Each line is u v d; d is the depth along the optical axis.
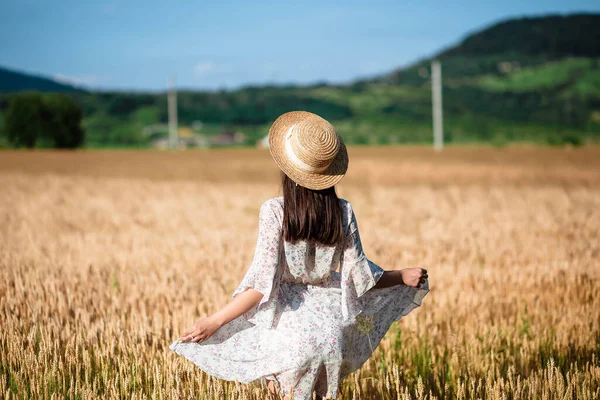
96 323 4.66
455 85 170.50
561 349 4.60
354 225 3.26
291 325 3.11
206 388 3.50
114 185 23.16
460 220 12.37
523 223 11.74
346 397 3.73
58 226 11.34
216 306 5.26
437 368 4.32
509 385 3.69
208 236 10.07
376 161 39.38
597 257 8.07
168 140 114.38
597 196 17.42
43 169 35.91
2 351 4.02
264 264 3.07
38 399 3.43
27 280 5.92
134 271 6.80
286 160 3.12
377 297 3.44
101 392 3.60
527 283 6.39
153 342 4.19
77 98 144.50
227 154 57.78
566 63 174.12
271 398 3.28
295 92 163.12
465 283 6.50
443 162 37.81
